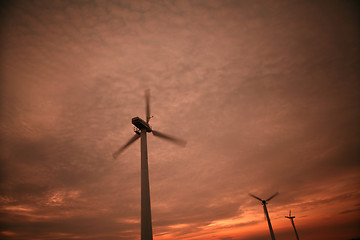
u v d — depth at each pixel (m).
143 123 36.66
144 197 29.86
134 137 39.44
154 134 39.66
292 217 80.94
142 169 32.69
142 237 27.08
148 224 27.75
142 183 31.33
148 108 40.97
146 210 28.72
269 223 65.31
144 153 34.53
